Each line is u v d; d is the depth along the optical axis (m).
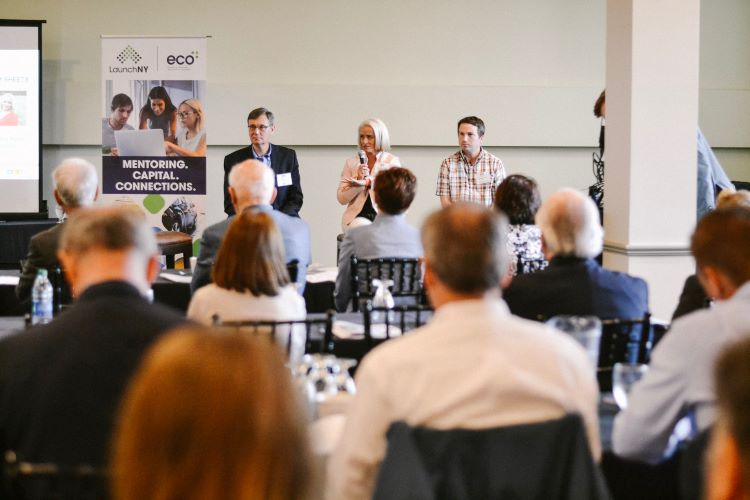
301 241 4.50
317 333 3.48
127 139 7.84
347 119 8.85
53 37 8.62
